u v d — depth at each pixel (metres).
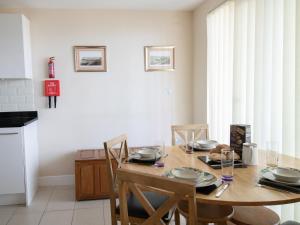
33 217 2.88
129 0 3.37
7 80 3.60
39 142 3.77
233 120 2.80
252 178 1.64
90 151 3.71
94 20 3.75
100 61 3.80
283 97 2.12
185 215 1.80
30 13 3.62
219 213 1.82
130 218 1.82
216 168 1.83
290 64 2.07
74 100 3.80
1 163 3.06
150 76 3.95
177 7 3.73
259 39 2.40
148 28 3.88
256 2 2.41
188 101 4.07
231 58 2.90
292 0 2.04
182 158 2.09
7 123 3.05
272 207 2.25
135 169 1.83
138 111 3.96
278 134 2.25
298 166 1.82
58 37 3.70
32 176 3.39
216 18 3.19
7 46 3.21
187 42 3.99
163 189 1.26
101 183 3.32
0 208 3.09
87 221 2.79
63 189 3.68
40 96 3.71
